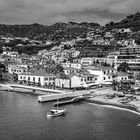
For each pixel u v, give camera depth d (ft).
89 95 447.83
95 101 413.39
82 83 535.60
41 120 302.86
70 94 440.45
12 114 326.03
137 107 367.04
